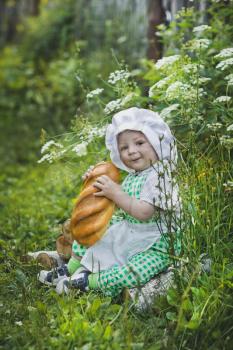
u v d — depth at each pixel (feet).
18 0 52.80
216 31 17.10
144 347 10.84
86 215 12.89
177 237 12.79
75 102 30.66
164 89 15.88
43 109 34.42
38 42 39.93
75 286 12.96
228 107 14.71
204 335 11.02
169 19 22.49
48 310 12.21
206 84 16.42
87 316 11.87
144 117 13.07
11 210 20.48
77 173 18.85
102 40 32.55
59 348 10.74
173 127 15.48
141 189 13.08
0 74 40.19
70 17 38.04
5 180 26.48
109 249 13.30
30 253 14.73
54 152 14.90
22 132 34.04
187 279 12.03
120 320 11.64
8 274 13.98
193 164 13.33
